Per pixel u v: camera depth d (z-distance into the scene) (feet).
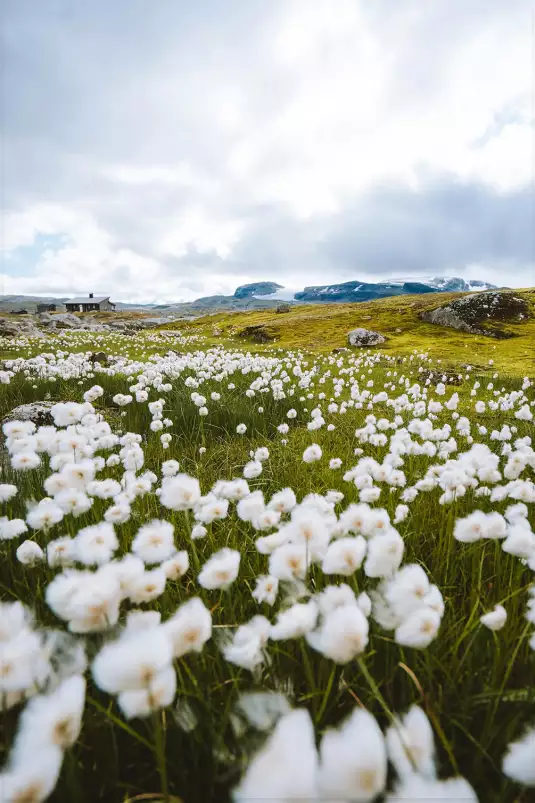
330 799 2.30
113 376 36.22
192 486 6.59
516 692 4.72
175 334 164.96
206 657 5.57
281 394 26.21
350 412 28.40
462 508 10.65
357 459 17.01
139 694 3.15
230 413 24.29
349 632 3.53
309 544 5.13
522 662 5.43
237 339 142.10
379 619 4.53
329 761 2.38
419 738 3.10
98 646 4.86
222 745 4.18
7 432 9.89
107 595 3.95
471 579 7.95
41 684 3.59
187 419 23.20
